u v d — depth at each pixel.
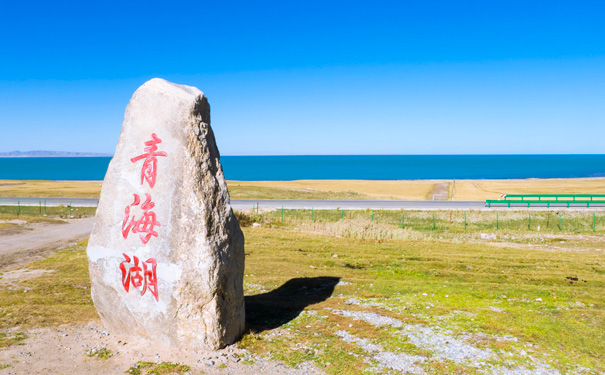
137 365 8.71
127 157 9.93
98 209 10.17
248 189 56.62
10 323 10.80
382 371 8.64
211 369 8.59
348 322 11.49
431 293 14.69
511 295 14.45
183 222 9.30
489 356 9.41
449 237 28.23
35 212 37.16
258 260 19.55
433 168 189.88
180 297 9.35
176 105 9.53
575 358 9.37
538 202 43.69
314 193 53.97
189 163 9.35
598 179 89.00
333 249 22.36
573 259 20.22
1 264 18.58
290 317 11.89
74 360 8.87
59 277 16.05
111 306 10.12
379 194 59.09
